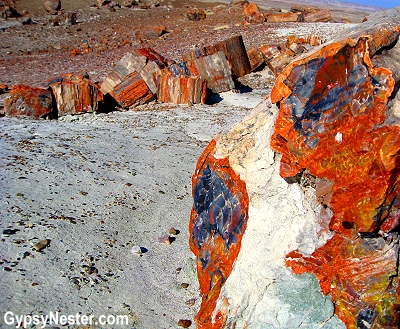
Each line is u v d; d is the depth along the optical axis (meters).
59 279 5.16
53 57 27.53
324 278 4.03
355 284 3.93
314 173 4.07
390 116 3.75
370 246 3.92
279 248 4.20
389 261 3.90
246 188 4.67
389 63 3.97
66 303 4.83
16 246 5.58
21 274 5.11
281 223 4.27
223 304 4.36
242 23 31.38
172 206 7.32
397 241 3.93
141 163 8.92
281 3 62.16
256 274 4.25
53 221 6.29
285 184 4.37
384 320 3.91
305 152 4.11
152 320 4.78
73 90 13.41
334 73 4.04
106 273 5.43
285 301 4.07
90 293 5.04
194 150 9.97
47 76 22.22
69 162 8.53
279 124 4.29
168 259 5.88
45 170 7.98
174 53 25.02
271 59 18.94
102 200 7.19
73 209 6.76
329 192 3.97
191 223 5.50
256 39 25.69
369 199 3.69
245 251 4.42
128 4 43.22
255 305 4.17
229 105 15.07
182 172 8.65
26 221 6.17
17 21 36.62
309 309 4.03
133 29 33.97
